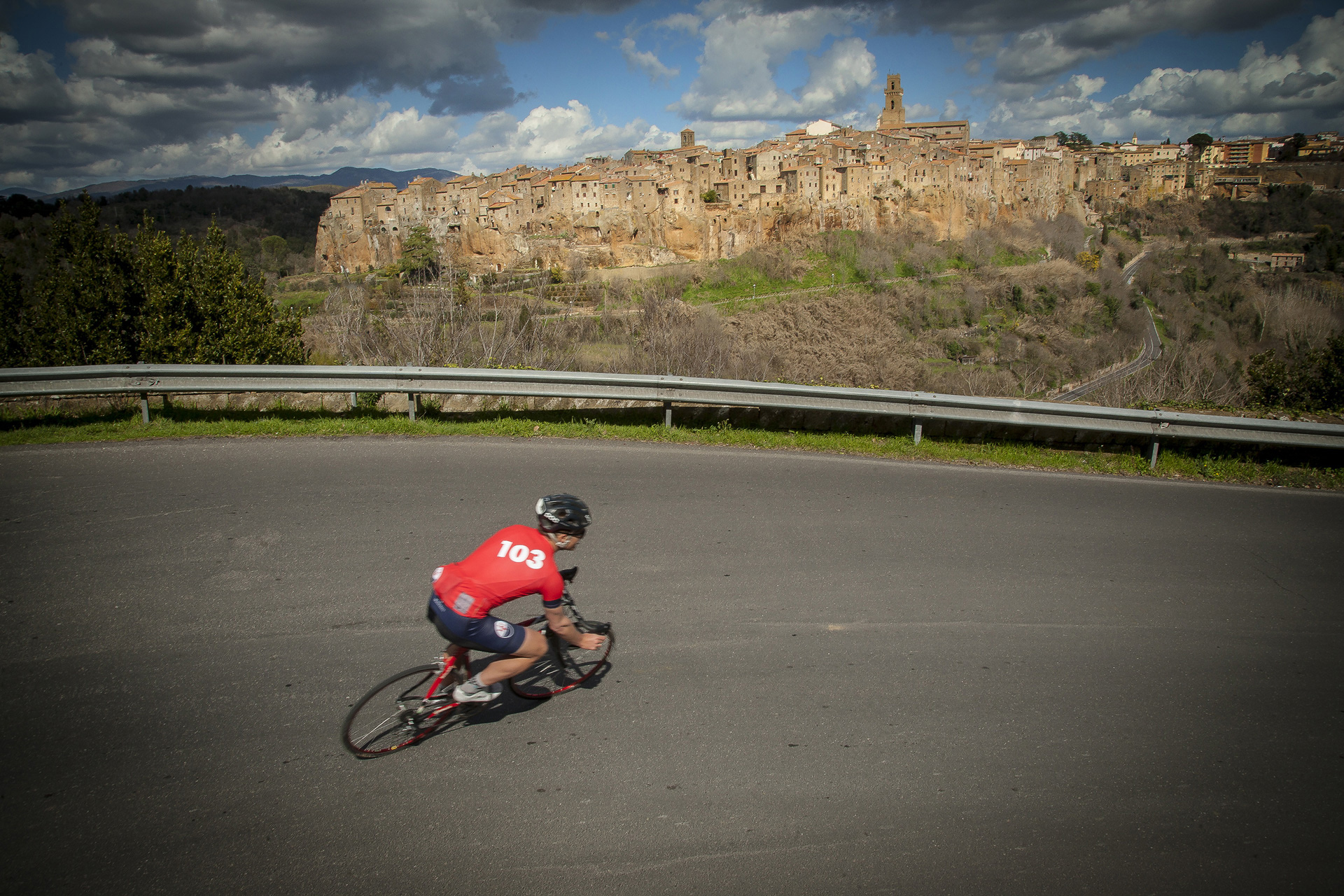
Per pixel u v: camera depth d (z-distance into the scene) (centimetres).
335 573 517
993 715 405
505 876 295
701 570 547
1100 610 523
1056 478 820
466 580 348
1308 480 853
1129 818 340
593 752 366
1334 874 315
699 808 333
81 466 711
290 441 812
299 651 430
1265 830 338
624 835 317
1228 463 877
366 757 359
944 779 356
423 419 895
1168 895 301
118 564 520
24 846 298
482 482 702
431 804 331
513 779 347
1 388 786
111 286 1045
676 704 402
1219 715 417
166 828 311
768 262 8862
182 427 832
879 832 324
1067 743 386
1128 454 913
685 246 10406
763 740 377
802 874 301
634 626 470
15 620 449
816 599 514
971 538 633
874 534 629
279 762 350
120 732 363
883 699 412
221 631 447
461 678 386
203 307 1067
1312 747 395
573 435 871
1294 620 527
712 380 884
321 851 303
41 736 358
